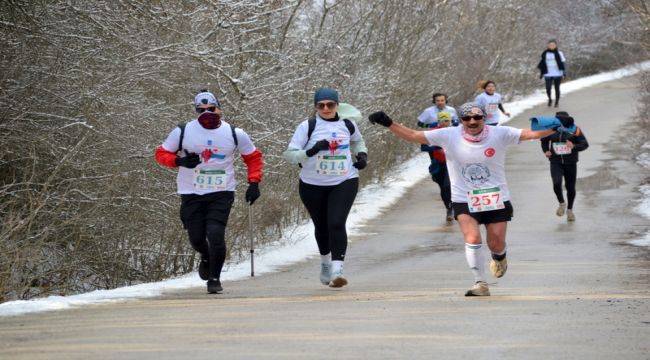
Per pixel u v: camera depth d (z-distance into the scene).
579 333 9.34
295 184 24.22
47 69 17.53
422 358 8.10
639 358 8.08
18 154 17.08
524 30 53.44
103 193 17.39
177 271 18.84
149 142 18.22
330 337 9.16
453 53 42.88
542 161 34.47
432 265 18.06
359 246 21.31
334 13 28.98
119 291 13.93
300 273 17.45
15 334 9.38
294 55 24.16
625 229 22.33
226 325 9.95
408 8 33.62
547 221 24.12
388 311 11.07
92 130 17.33
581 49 64.88
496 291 13.73
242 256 19.69
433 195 29.83
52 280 16.88
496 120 33.88
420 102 36.72
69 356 8.22
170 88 19.39
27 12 17.53
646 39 38.00
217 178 13.80
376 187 30.73
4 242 14.80
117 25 18.98
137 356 8.23
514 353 8.30
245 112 20.25
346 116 14.62
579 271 16.28
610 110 45.97
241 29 21.69
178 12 19.78
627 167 31.91
